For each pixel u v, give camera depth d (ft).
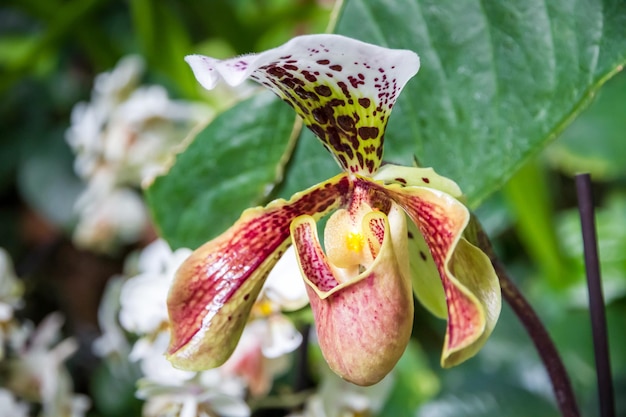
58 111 3.03
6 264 1.67
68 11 2.23
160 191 1.42
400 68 1.10
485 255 1.12
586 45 1.22
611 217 2.18
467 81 1.28
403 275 1.16
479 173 1.28
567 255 2.12
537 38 1.24
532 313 1.24
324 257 1.20
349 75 1.13
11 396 1.67
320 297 1.14
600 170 2.28
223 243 1.21
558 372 1.26
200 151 1.41
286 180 1.35
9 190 3.15
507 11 1.26
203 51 2.48
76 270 2.87
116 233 2.23
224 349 1.22
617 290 2.07
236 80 1.04
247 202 1.41
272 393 1.89
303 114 1.20
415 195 1.14
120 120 2.07
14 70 2.30
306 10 2.21
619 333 2.10
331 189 1.21
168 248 1.54
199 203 1.42
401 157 1.30
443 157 1.29
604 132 2.27
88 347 2.58
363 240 1.19
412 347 2.03
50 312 2.85
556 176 2.48
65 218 2.80
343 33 1.32
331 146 1.21
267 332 1.41
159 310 1.48
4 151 3.02
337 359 1.13
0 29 3.12
